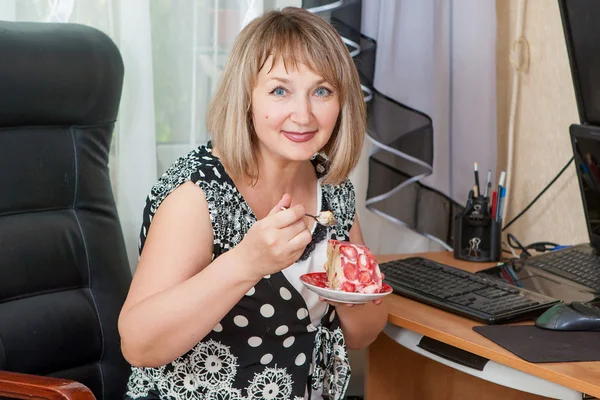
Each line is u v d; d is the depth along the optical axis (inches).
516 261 71.8
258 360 54.6
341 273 51.1
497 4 86.6
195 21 75.4
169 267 50.8
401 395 72.8
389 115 80.3
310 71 51.6
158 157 77.1
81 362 62.0
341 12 75.7
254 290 53.4
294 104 51.4
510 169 86.8
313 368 56.9
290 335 55.4
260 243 46.3
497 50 87.2
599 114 66.7
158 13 74.9
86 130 63.4
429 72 80.5
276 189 56.7
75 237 62.4
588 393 46.2
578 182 73.7
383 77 79.2
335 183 58.2
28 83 59.1
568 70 79.0
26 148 60.6
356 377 87.0
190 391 53.9
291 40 51.3
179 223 51.6
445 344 58.6
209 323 48.7
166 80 76.0
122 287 63.9
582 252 70.2
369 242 85.7
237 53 52.7
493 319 56.9
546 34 81.5
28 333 59.1
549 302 59.6
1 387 48.2
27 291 60.1
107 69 62.9
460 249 76.0
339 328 58.6
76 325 61.3
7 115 59.1
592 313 55.2
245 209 53.9
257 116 52.5
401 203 83.4
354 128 56.4
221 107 53.7
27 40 59.3
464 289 62.9
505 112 88.1
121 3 71.6
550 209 82.6
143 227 54.2
